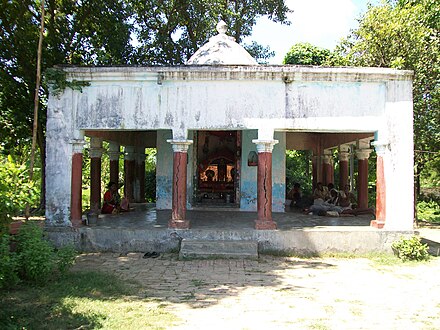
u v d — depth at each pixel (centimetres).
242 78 903
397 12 1291
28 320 483
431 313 536
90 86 927
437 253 927
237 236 897
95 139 1174
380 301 587
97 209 1090
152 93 920
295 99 910
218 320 500
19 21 1228
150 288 639
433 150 1482
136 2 1653
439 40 1305
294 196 1421
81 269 755
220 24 1316
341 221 1068
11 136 1434
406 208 908
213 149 1305
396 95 910
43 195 1462
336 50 1461
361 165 1248
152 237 908
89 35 1523
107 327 468
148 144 1600
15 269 588
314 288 652
